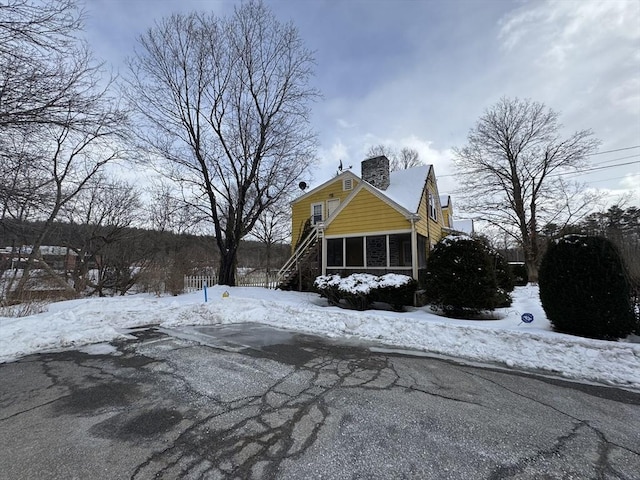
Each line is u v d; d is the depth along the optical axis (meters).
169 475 2.09
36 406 3.22
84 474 2.11
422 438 2.59
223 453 2.36
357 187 12.36
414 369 4.40
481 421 2.90
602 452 2.41
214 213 16.08
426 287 8.36
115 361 4.77
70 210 15.05
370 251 12.45
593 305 5.20
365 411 3.10
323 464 2.22
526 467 2.21
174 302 10.07
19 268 12.02
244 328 7.25
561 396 3.50
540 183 21.92
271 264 36.91
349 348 5.53
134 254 15.98
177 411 3.09
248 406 3.20
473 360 4.80
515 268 18.77
